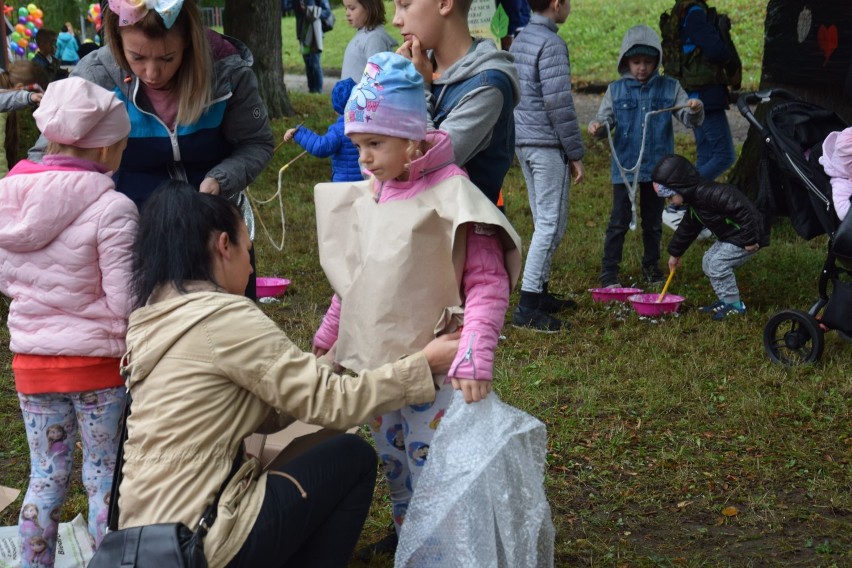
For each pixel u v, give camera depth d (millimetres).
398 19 3133
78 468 4367
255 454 2977
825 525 3869
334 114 15492
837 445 4543
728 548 3709
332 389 2627
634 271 7590
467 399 2693
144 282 2666
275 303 6840
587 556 3639
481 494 2713
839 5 7617
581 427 4734
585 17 22578
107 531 2664
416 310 2818
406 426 2986
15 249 2932
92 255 2947
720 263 6273
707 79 8266
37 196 2877
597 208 9703
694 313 6426
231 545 2504
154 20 3080
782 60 8266
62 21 19109
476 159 3162
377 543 3590
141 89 3387
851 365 5461
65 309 2975
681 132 13906
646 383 5246
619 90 6992
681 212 8781
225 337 2566
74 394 3039
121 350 3029
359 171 6137
